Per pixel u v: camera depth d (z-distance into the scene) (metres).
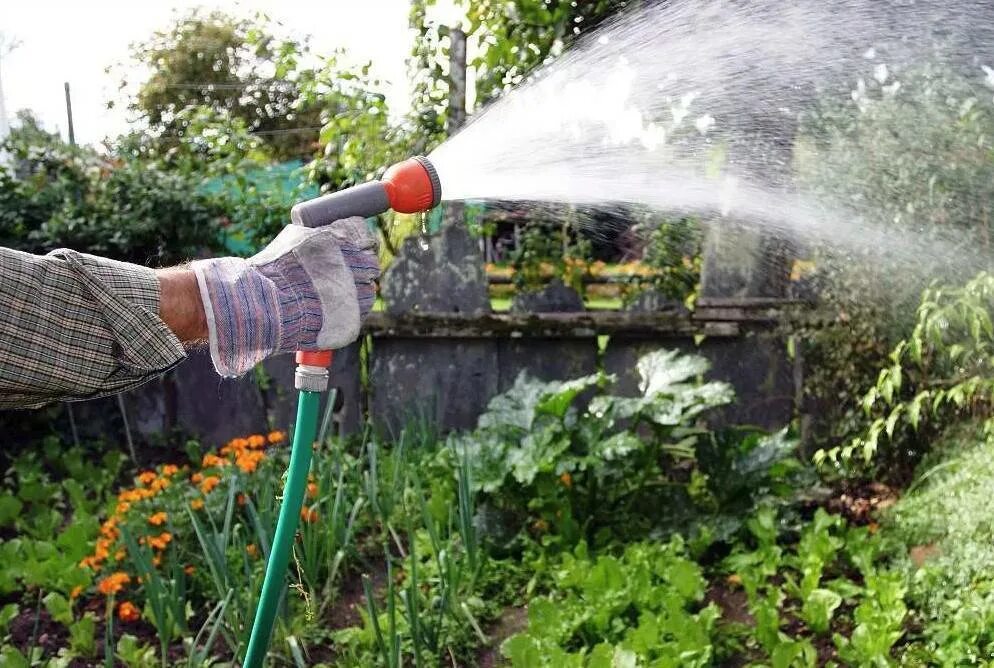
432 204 1.73
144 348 1.41
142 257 5.44
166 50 20.09
